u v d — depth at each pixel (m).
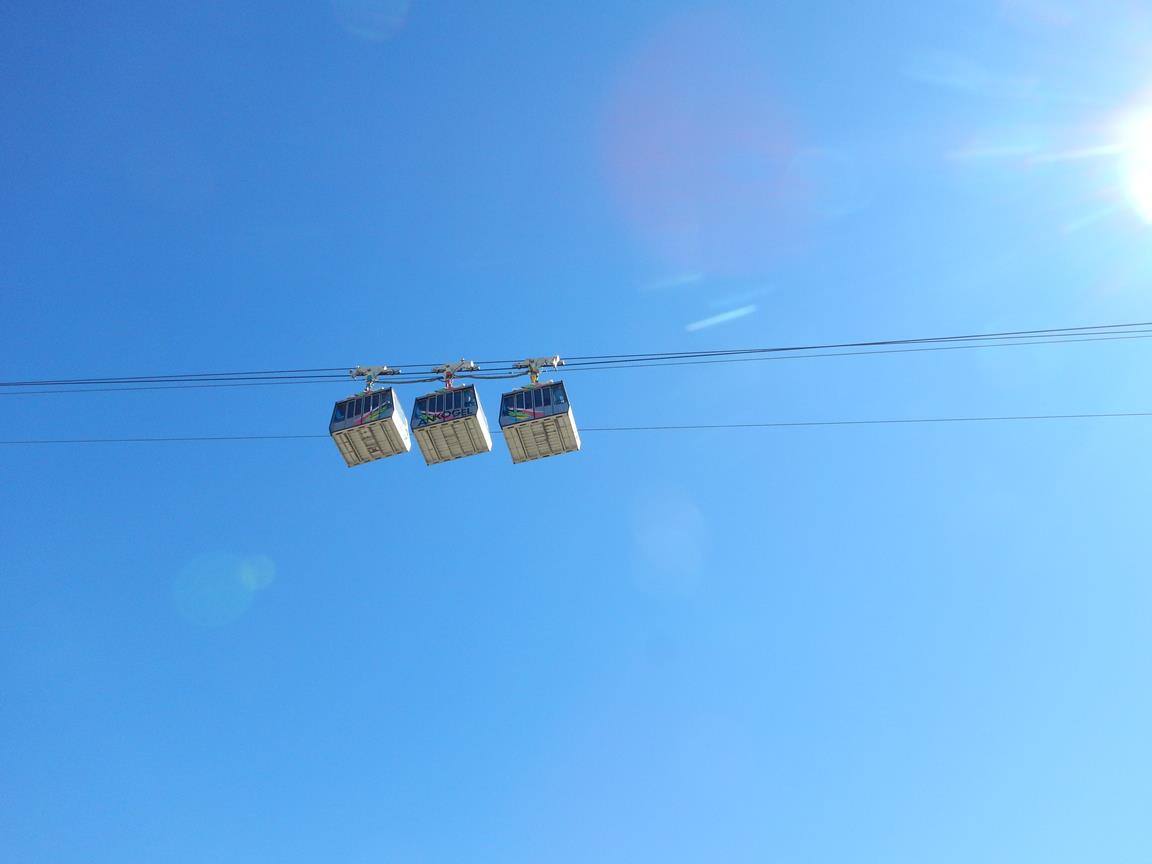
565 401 24.81
